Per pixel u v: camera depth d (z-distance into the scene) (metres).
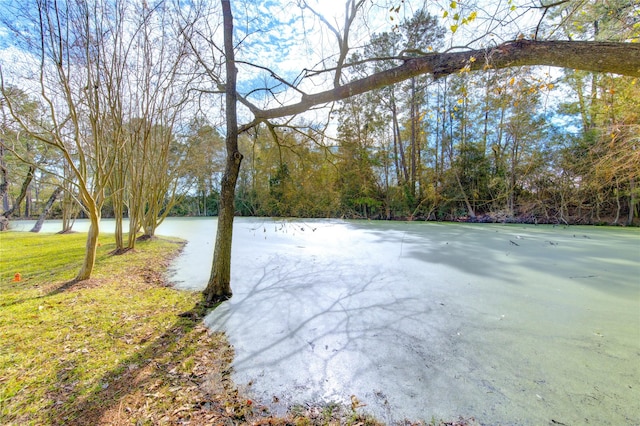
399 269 5.60
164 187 10.16
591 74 5.01
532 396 1.97
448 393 2.02
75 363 2.24
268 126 4.41
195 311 3.50
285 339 2.84
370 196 16.98
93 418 1.68
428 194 16.05
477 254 6.93
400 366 2.37
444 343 2.75
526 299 3.91
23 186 13.01
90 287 4.14
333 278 5.02
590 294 4.08
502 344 2.71
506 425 1.72
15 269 5.22
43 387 1.94
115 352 2.44
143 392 1.95
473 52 1.77
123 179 7.32
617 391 2.01
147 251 7.46
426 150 18.70
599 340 2.76
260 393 2.02
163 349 2.57
